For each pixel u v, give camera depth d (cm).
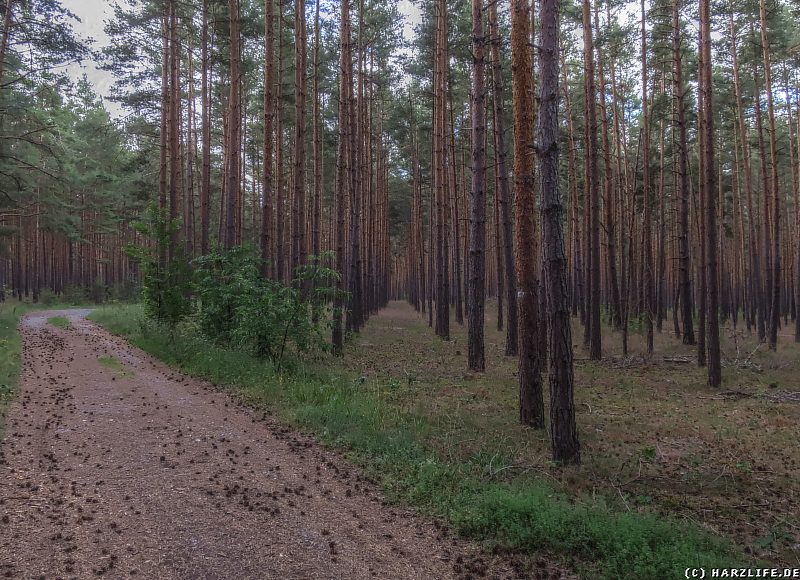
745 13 2164
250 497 541
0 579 361
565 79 2491
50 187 3325
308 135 3284
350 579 396
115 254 5756
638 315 2545
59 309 3484
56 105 2230
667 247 4494
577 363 1733
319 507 527
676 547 445
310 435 773
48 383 1046
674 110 2233
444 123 2338
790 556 480
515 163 941
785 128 3017
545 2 711
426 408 953
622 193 2708
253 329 1234
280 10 2159
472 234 1436
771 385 1359
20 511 475
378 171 3994
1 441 667
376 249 3900
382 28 2697
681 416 1033
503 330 2567
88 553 409
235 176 1798
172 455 661
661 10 1895
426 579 404
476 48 1456
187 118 3234
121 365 1290
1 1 1709
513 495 528
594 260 1803
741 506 600
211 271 1498
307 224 3672
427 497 560
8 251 4262
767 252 2406
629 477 675
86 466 605
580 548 457
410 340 2191
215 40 2625
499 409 1000
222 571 396
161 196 2405
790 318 3772
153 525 465
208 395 1008
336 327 1580
